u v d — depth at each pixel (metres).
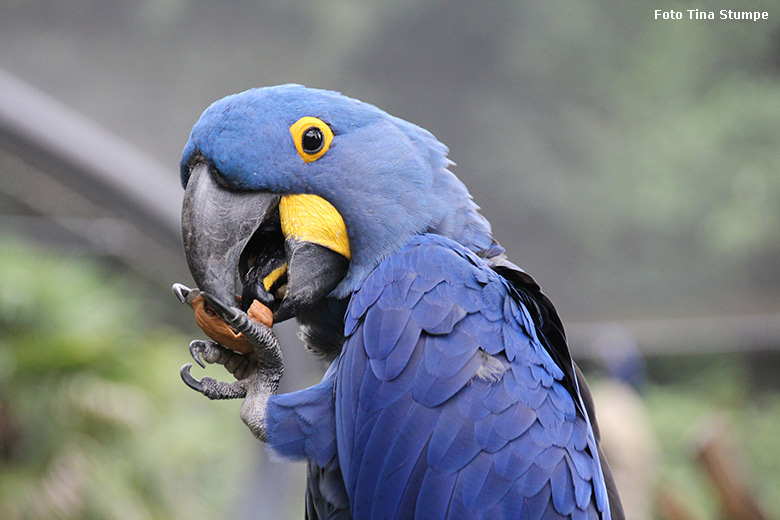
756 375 19.14
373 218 4.24
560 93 13.71
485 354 4.01
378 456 3.96
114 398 11.77
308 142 4.20
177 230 13.12
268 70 12.64
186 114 12.70
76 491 11.16
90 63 12.31
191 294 4.08
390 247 4.27
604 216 14.42
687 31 13.55
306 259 4.18
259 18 12.18
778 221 14.73
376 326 4.06
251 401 4.03
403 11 12.57
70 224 13.64
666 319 16.31
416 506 3.89
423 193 4.36
